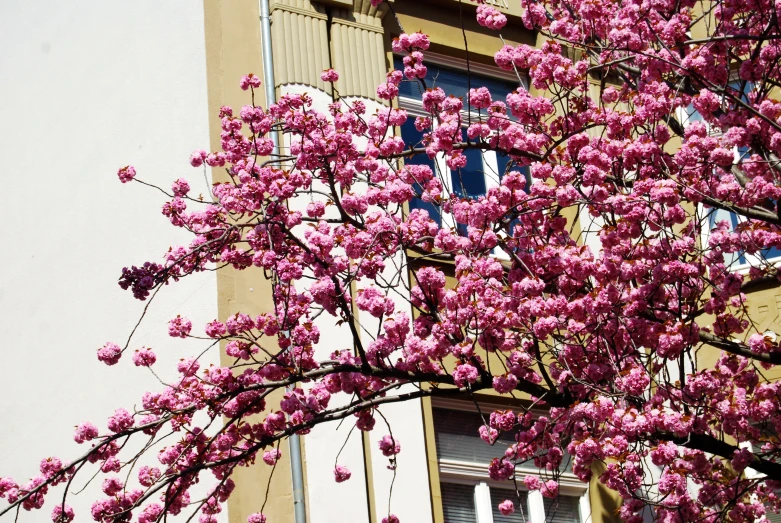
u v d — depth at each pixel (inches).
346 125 408.2
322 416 379.9
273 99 549.3
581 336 410.6
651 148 403.2
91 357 582.2
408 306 524.7
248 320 399.9
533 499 523.8
